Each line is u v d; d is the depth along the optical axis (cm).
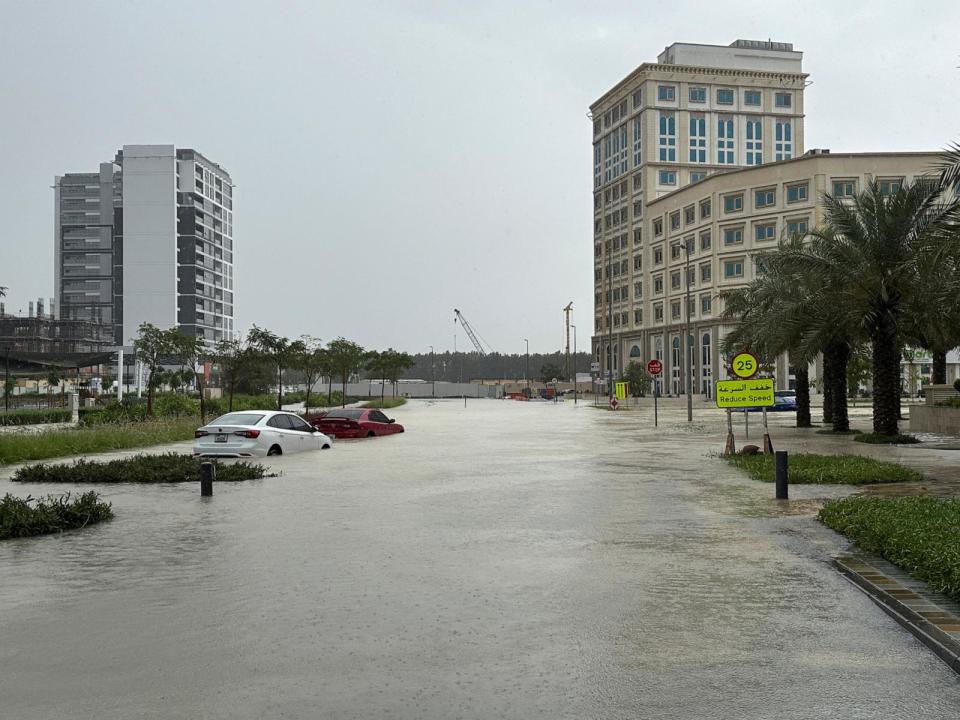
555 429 3703
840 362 3192
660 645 591
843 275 2666
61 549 955
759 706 481
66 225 15662
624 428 3744
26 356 6288
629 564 862
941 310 2477
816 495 1387
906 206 2583
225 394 7306
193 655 571
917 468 1783
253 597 730
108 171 15550
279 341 4506
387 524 1120
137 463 1820
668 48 12081
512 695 496
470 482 1623
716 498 1365
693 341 9931
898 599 686
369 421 3184
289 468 1919
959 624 612
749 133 11606
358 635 616
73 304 15512
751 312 3725
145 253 13850
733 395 2198
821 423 4038
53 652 580
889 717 466
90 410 4356
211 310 15312
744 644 593
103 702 488
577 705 482
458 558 895
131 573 828
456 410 6762
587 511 1230
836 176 8531
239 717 465
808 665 550
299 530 1077
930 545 812
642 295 11431
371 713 470
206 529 1088
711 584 773
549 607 693
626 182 12038
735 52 11788
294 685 514
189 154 14388
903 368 8831
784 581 785
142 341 3672
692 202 9975
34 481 1680
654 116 11412
